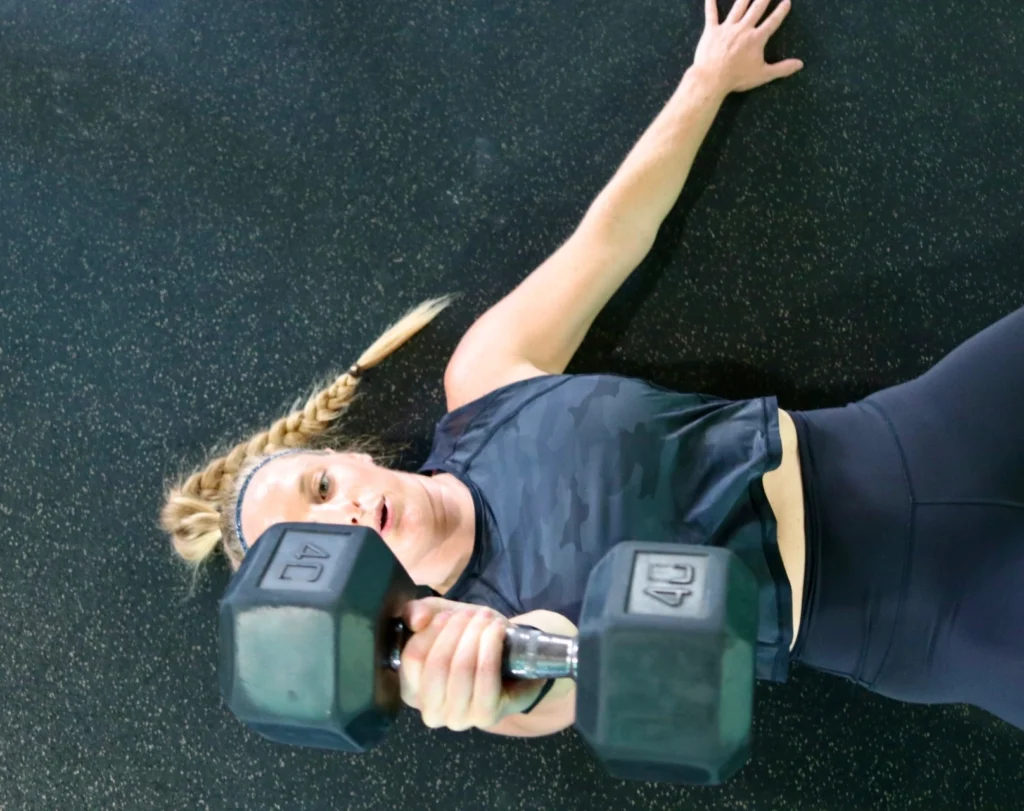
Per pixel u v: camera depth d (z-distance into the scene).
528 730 0.99
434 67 1.44
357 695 0.60
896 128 1.34
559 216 1.40
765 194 1.35
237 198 1.46
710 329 1.35
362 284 1.43
